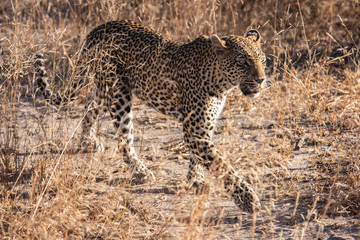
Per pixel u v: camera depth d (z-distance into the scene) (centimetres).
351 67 1484
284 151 1003
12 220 731
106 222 761
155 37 938
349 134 1088
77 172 859
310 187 866
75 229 714
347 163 942
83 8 1905
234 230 738
